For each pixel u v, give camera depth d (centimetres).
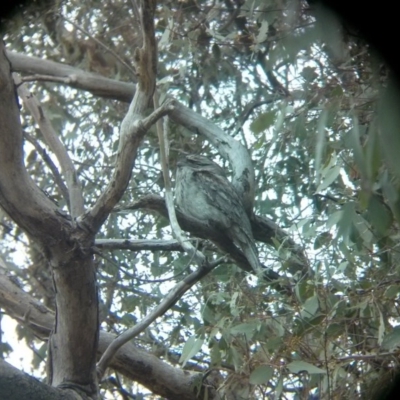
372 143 542
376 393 795
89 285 736
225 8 1212
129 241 917
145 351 942
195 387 934
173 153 1245
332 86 822
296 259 873
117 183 718
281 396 840
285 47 738
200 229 1005
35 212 703
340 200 912
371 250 829
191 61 1275
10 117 668
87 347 757
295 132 838
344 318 812
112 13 1358
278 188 1085
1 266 984
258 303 864
